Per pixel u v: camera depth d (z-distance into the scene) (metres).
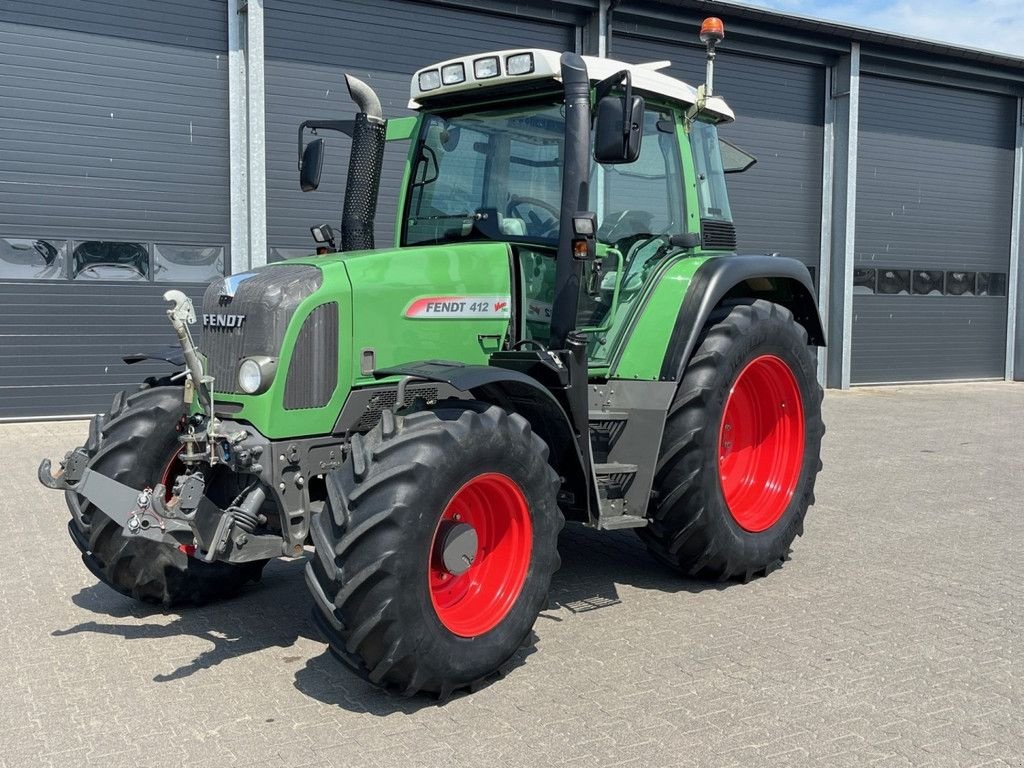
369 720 3.36
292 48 11.12
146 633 4.26
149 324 10.75
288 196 11.27
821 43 14.40
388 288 3.98
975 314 16.94
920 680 3.69
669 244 5.12
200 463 3.88
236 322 3.81
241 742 3.19
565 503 4.34
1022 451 9.45
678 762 3.04
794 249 15.09
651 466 4.55
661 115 5.05
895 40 14.70
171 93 10.65
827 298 15.29
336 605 3.28
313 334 3.77
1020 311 17.33
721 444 5.18
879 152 15.66
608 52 12.73
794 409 5.29
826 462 8.78
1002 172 17.00
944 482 7.79
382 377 3.89
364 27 11.48
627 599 4.71
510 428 3.70
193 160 10.83
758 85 14.48
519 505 3.76
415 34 11.80
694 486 4.62
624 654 3.96
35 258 10.17
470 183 4.76
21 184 10.05
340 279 3.86
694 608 4.56
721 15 13.46
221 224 11.03
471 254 4.31
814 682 3.67
